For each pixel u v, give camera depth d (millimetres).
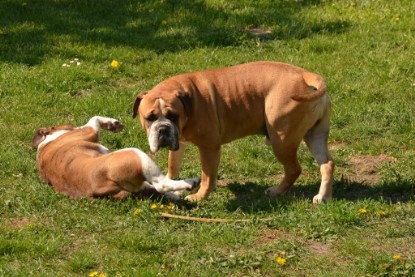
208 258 9602
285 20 19875
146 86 16641
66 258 9641
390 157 13328
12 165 12555
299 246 9953
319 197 11383
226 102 11469
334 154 13453
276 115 11328
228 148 13703
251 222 10531
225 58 17984
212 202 11375
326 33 19266
